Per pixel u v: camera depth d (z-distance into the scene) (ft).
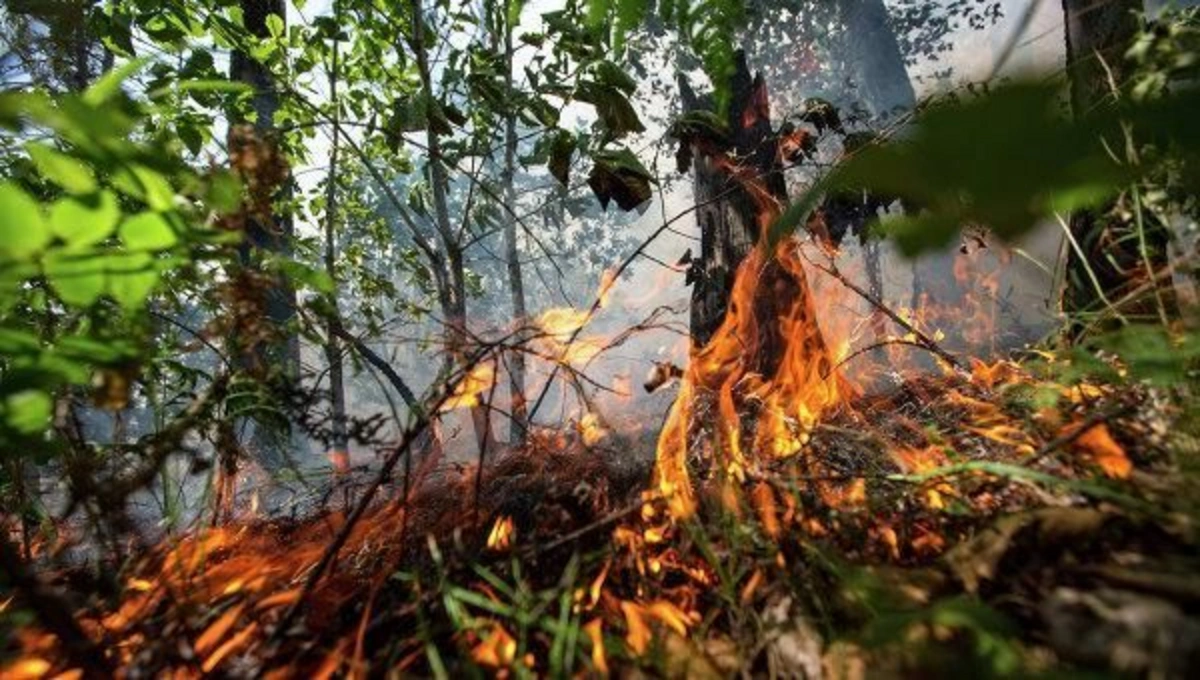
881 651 2.58
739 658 3.05
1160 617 2.25
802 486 4.32
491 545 4.05
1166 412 3.58
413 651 3.29
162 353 5.13
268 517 6.42
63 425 3.78
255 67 11.28
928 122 1.01
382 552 4.48
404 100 8.11
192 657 3.12
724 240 8.54
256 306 3.78
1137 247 4.92
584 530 3.70
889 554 3.43
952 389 6.17
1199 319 3.39
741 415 6.43
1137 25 3.96
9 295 2.82
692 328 8.87
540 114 7.02
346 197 14.85
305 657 3.29
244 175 3.67
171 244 2.79
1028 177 0.98
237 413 4.43
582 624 3.34
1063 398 4.44
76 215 2.50
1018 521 3.08
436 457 6.18
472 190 9.94
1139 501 2.99
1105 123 1.04
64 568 4.85
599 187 6.13
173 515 4.94
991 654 2.31
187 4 8.50
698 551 3.82
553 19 6.86
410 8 9.80
